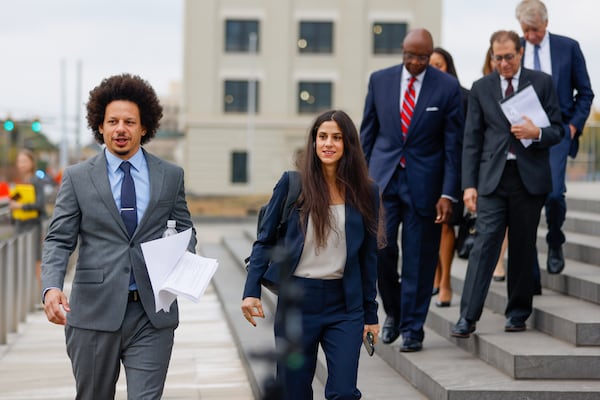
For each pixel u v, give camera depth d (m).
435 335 7.21
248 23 46.00
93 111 4.50
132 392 4.27
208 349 8.76
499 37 6.18
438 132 6.45
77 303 4.35
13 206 12.18
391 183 6.45
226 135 46.12
